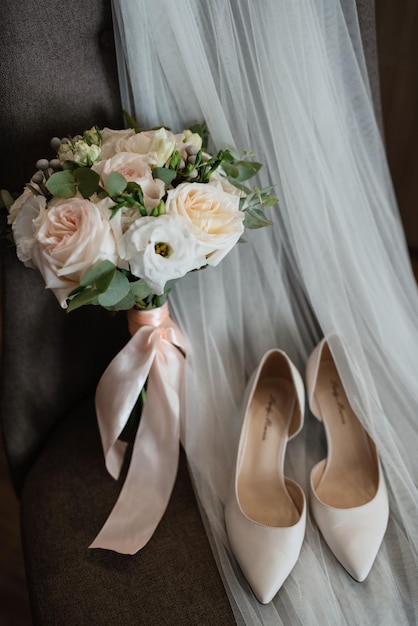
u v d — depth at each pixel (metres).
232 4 0.65
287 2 0.63
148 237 0.55
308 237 0.74
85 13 0.65
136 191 0.57
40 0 0.61
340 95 0.72
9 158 0.69
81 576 0.68
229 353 0.85
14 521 1.17
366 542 0.67
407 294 0.86
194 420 0.79
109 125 0.74
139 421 0.82
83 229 0.54
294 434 0.81
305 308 0.88
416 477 0.76
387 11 0.92
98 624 0.64
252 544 0.67
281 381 0.91
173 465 0.78
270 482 0.77
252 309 0.85
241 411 0.82
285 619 0.64
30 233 0.59
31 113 0.67
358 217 0.77
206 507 0.74
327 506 0.70
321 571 0.67
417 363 0.81
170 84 0.71
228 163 0.68
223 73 0.69
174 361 0.78
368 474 0.78
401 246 0.86
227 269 0.79
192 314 0.81
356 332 0.78
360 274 0.77
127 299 0.62
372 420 0.75
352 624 0.64
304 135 0.69
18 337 0.79
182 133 0.69
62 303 0.57
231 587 0.65
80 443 0.84
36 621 0.66
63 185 0.58
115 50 0.69
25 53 0.63
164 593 0.66
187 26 0.64
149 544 0.71
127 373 0.75
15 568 1.10
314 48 0.66
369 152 0.78
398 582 0.67
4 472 1.26
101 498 0.77
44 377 0.84
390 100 1.00
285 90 0.67
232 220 0.60
